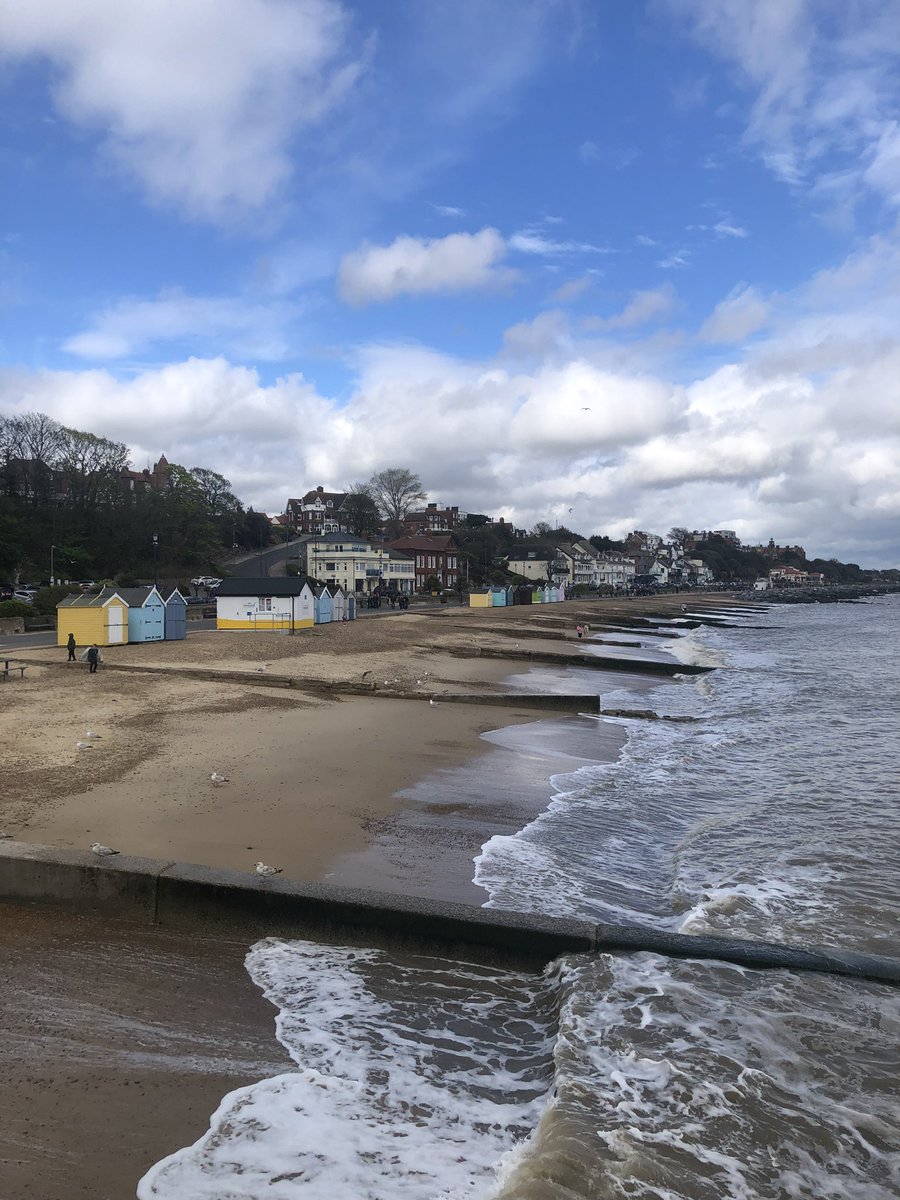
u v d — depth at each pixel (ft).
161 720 52.54
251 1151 13.52
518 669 97.86
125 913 23.98
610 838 34.99
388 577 334.85
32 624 124.06
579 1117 14.76
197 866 24.72
